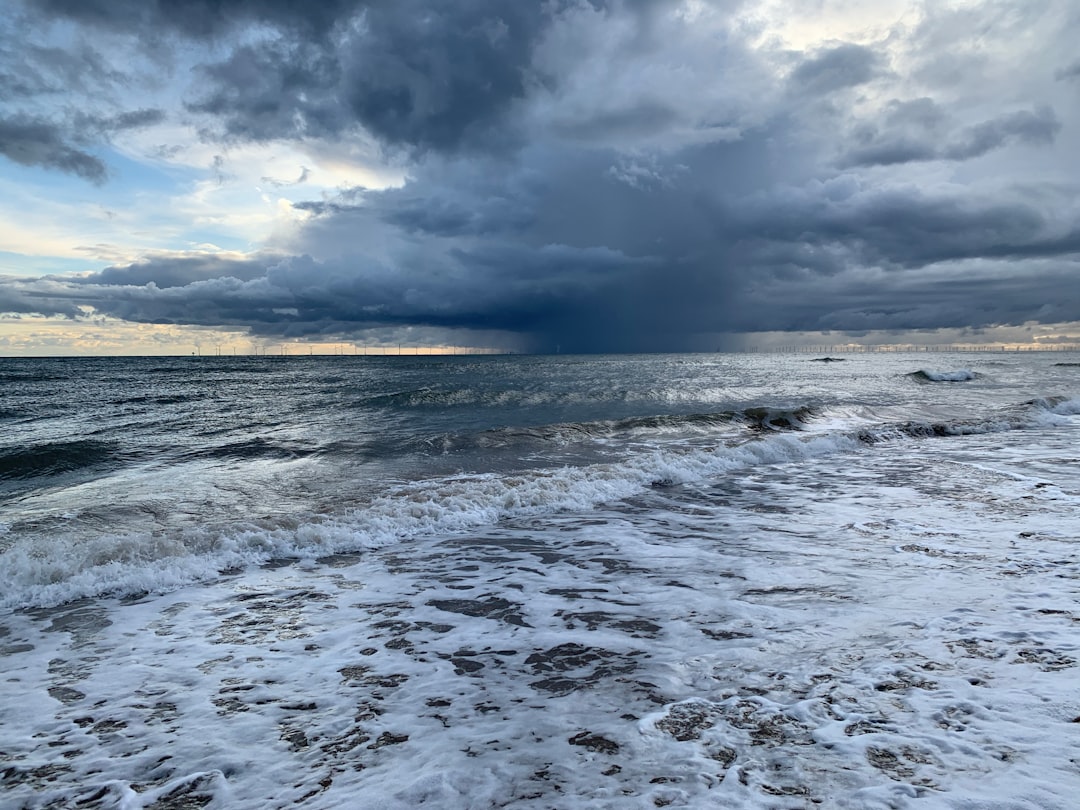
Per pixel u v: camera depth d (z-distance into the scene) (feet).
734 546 22.33
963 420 57.98
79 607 17.46
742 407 77.30
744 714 10.75
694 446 45.70
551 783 8.93
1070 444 46.65
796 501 29.68
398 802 8.57
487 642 14.58
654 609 16.37
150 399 93.30
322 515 25.52
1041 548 21.12
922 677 11.86
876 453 44.11
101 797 9.01
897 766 8.98
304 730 10.82
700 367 240.32
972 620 14.79
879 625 14.67
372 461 40.63
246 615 16.70
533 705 11.44
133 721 11.26
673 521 26.32
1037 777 8.57
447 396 88.58
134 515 27.50
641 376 161.99
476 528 25.73
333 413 71.20
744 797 8.37
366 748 10.14
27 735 10.81
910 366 243.81
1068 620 14.65
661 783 8.82
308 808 8.55
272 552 22.25
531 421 62.69
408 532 24.99
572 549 22.53
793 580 18.33
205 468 38.99
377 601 17.62
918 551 21.03
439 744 10.16
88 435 53.52
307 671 13.25
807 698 11.20
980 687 11.37
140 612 17.04
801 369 216.54
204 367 254.68
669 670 12.69
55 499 31.17
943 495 30.22
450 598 17.74
